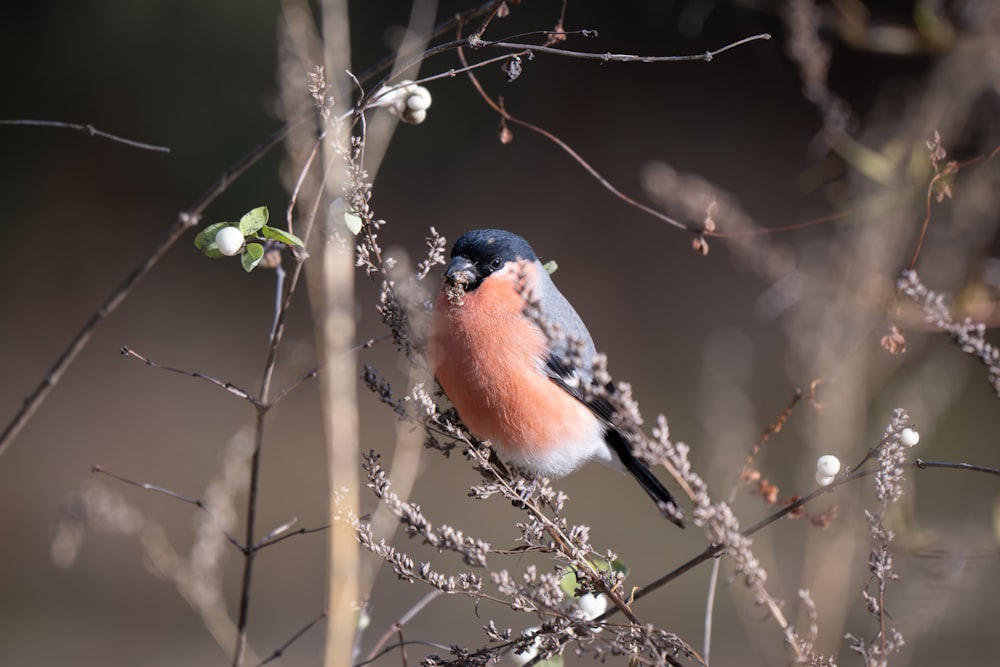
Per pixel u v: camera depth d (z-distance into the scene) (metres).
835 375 8.64
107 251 20.05
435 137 21.81
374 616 12.46
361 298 18.52
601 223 21.72
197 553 6.40
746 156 21.80
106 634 12.80
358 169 4.94
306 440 17.50
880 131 9.91
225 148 19.75
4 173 20.05
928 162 8.04
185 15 19.50
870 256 9.12
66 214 20.11
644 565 14.31
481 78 21.94
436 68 21.67
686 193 9.29
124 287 4.41
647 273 21.16
